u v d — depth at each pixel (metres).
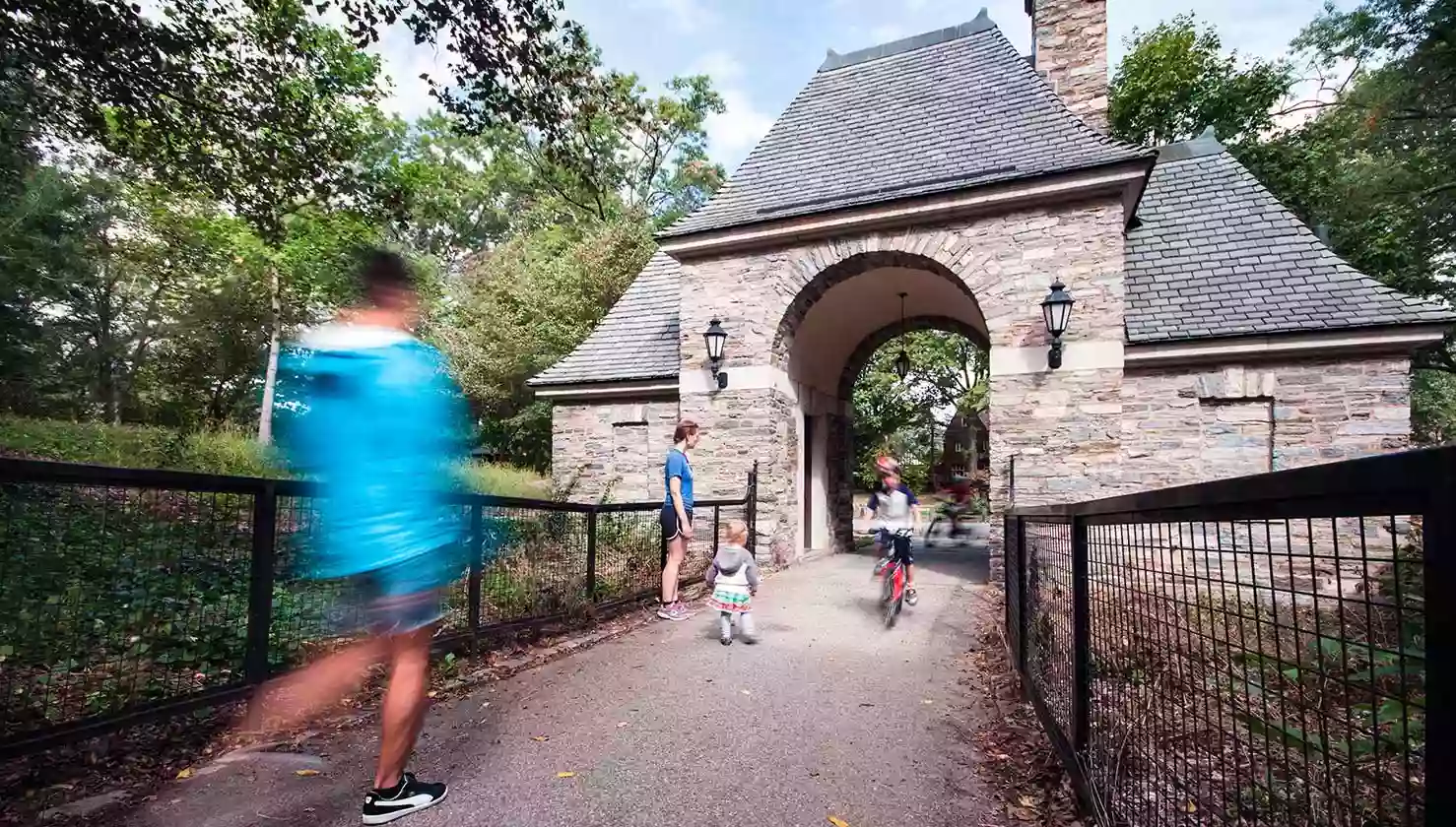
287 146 10.36
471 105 8.21
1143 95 22.97
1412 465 0.87
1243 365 9.62
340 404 2.59
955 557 12.49
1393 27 14.84
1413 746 0.99
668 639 5.87
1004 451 9.39
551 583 5.84
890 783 3.18
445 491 2.73
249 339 19.27
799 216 10.31
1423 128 15.50
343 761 3.17
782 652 5.52
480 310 24.23
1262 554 1.38
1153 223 11.56
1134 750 2.27
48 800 2.66
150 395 18.33
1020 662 4.75
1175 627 1.90
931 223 9.95
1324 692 1.21
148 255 17.45
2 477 2.43
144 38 8.17
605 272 24.08
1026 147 10.04
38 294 14.27
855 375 14.70
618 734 3.65
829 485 13.86
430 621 2.64
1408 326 8.76
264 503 3.36
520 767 3.20
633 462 12.95
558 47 8.15
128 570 2.93
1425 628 0.87
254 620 3.31
